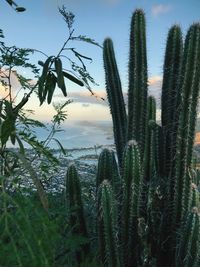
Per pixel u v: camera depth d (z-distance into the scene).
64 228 3.22
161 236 3.51
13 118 2.22
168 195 3.50
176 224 3.44
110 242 3.17
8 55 2.62
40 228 1.64
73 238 3.12
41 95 2.27
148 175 3.66
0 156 2.01
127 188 3.30
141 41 3.70
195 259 3.08
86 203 4.34
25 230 1.54
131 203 3.30
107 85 4.34
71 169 3.64
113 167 3.85
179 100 3.50
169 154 3.75
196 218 3.07
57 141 3.28
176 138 3.44
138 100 3.70
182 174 3.40
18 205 1.56
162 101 3.88
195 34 3.34
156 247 3.52
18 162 2.52
